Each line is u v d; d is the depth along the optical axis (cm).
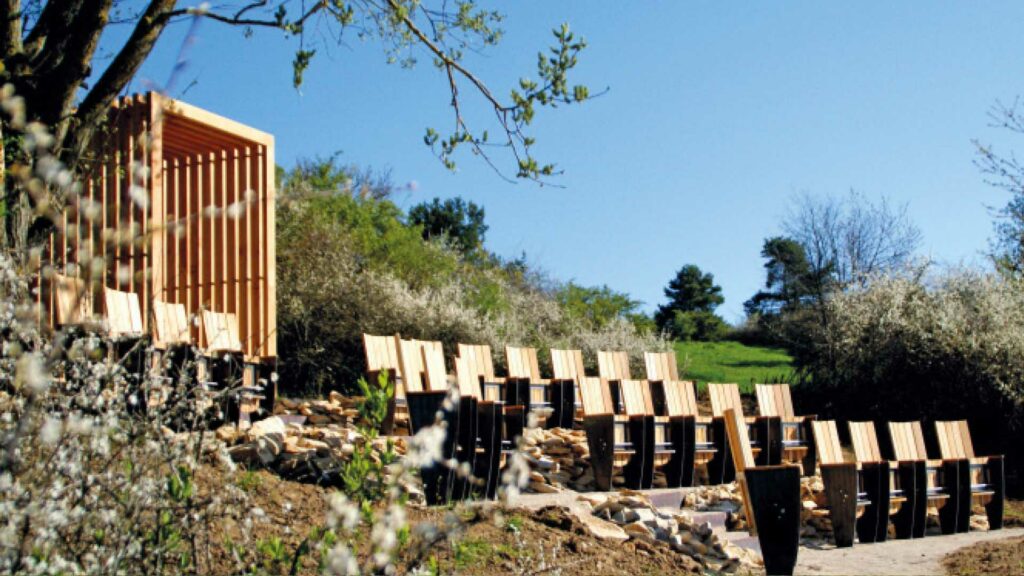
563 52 854
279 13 764
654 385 1169
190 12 249
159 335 835
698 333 3441
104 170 847
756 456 1054
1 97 248
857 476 920
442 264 1748
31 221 631
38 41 763
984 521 1070
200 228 1070
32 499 317
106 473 351
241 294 1063
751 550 821
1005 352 1333
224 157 1080
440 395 792
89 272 261
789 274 2570
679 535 790
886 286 1525
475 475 789
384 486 416
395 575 397
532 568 590
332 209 1689
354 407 1042
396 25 867
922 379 1405
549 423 1105
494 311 1642
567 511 775
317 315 1367
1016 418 1304
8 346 352
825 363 1544
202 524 382
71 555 336
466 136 893
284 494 641
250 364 845
